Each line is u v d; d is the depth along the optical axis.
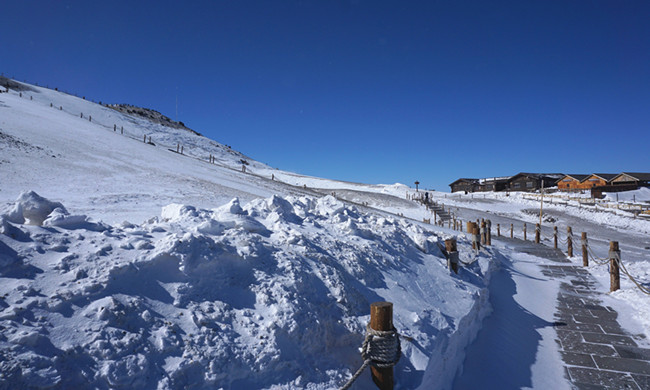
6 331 2.21
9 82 75.81
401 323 4.11
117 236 3.68
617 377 4.66
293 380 2.90
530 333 6.06
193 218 5.09
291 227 5.70
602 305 7.45
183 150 71.00
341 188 53.69
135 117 91.19
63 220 3.66
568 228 13.23
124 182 18.30
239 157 86.75
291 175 68.69
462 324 4.96
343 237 6.14
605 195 47.69
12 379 1.98
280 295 3.53
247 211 6.28
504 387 4.36
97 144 30.48
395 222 8.70
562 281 9.48
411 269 6.09
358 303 4.18
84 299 2.68
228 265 3.69
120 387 2.28
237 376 2.69
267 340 3.01
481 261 9.02
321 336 3.41
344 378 3.17
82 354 2.32
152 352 2.53
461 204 43.19
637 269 10.45
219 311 3.13
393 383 3.27
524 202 45.19
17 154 18.94
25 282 2.65
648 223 31.19
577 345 5.59
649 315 6.53
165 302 2.99
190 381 2.49
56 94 83.56
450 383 4.20
